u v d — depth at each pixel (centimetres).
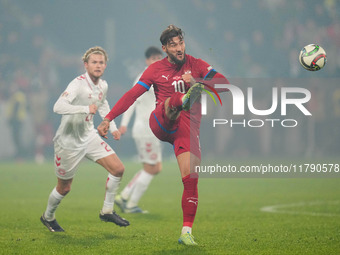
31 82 8350
